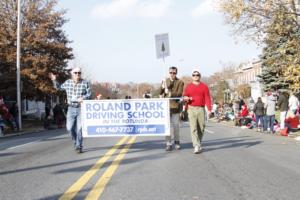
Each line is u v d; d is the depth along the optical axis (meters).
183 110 12.55
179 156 11.06
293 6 23.31
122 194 7.06
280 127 20.94
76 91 11.73
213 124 31.09
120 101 12.08
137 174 8.67
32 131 28.78
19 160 10.89
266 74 49.56
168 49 13.06
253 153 11.86
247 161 10.35
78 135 11.79
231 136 17.84
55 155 11.56
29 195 7.05
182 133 19.30
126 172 8.87
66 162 10.23
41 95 36.84
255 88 58.03
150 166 9.58
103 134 12.16
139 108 12.08
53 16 37.38
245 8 23.77
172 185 7.70
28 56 35.84
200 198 6.80
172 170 9.10
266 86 49.62
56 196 6.96
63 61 38.16
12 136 24.27
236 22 25.05
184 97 11.70
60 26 38.41
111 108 12.12
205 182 7.94
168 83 12.29
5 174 8.88
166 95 12.33
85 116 12.16
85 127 12.16
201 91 11.67
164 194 7.05
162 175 8.57
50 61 36.31
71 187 7.55
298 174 8.78
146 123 12.09
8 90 34.56
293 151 12.57
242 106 27.70
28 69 35.03
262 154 11.71
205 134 18.95
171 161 10.26
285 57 24.50
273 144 14.52
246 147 13.36
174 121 12.27
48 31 37.19
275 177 8.45
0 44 35.44
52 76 12.23
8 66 35.50
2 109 28.11
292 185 7.75
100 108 12.12
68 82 11.80
